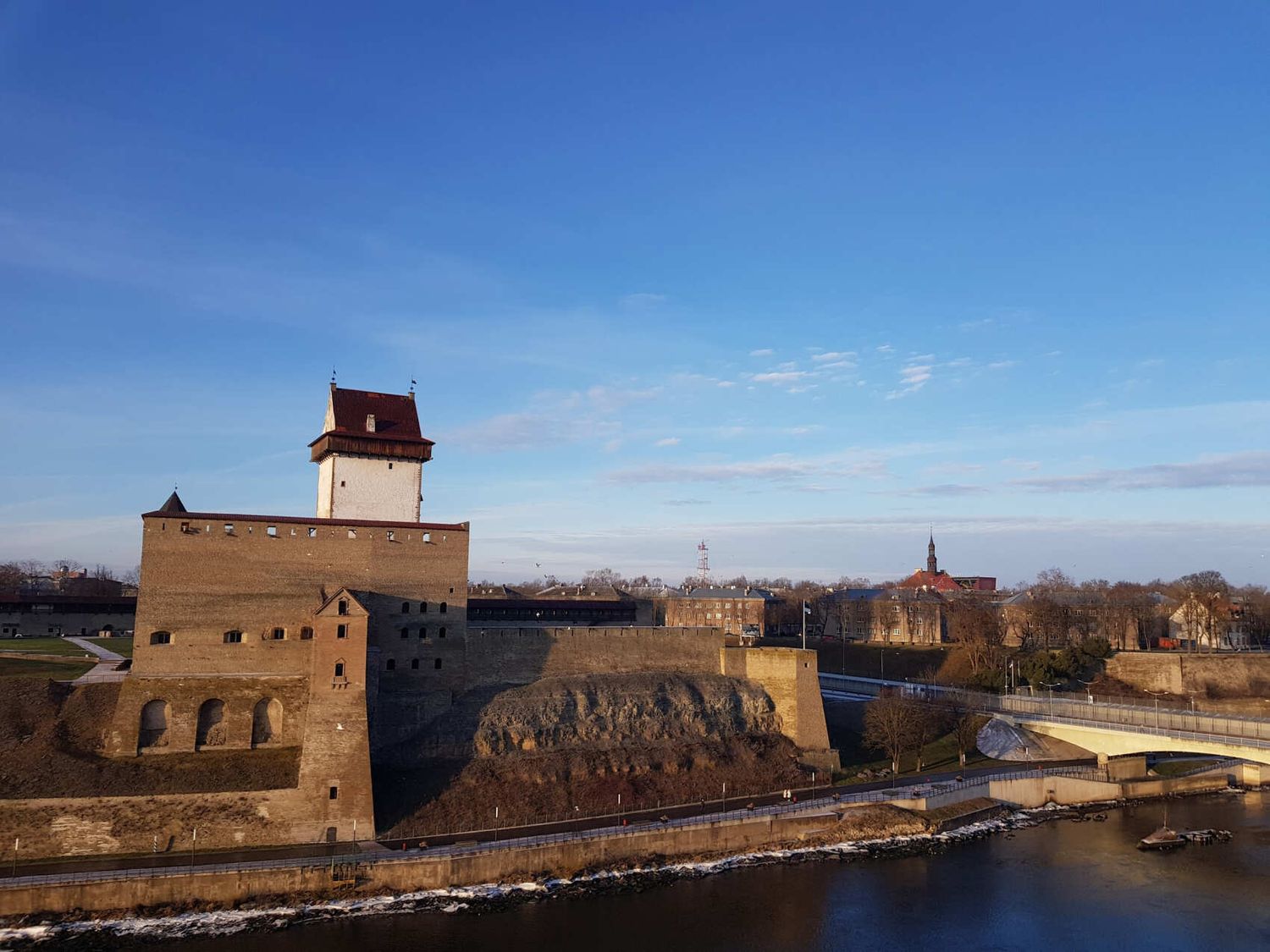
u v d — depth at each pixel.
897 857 84.19
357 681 82.06
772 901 73.62
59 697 82.00
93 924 64.94
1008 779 102.62
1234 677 143.88
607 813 86.62
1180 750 102.56
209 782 77.38
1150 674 145.38
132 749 79.88
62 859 70.38
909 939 67.62
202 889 68.31
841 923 70.00
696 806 90.25
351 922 66.94
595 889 75.00
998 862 83.75
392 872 72.62
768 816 87.06
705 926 68.81
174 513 87.19
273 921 66.75
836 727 122.88
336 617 82.31
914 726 114.81
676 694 106.06
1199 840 90.12
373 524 94.75
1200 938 68.50
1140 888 78.00
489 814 83.12
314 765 78.69
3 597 128.50
